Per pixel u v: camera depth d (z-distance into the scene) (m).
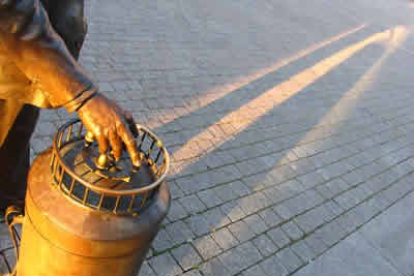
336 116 7.34
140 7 8.26
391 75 10.31
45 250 1.80
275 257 4.11
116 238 1.72
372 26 13.58
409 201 5.83
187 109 5.76
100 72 5.72
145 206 1.83
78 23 2.27
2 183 3.05
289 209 4.79
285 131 6.27
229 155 5.22
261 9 11.25
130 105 5.34
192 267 3.66
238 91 6.81
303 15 12.10
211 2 10.25
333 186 5.51
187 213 4.16
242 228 4.27
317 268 4.17
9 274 2.96
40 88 1.78
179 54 7.17
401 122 8.17
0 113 2.15
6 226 3.26
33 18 1.62
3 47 1.74
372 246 4.73
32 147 4.08
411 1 19.48
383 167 6.43
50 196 1.75
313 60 9.33
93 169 1.76
